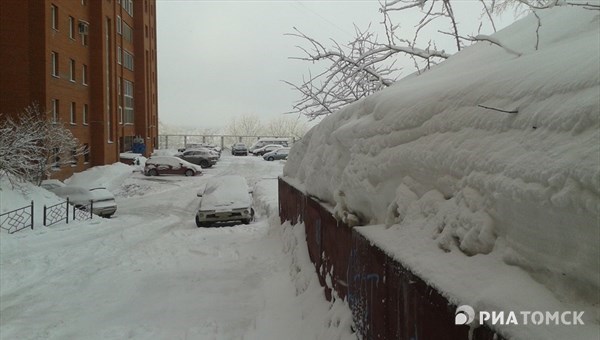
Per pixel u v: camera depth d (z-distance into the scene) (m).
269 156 52.91
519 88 2.33
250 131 98.69
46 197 16.66
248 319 6.39
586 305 1.72
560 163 1.79
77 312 6.96
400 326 2.82
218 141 90.38
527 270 2.02
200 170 37.16
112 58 38.09
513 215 2.09
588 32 3.27
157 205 23.25
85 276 9.12
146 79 50.34
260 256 10.02
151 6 53.97
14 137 16.89
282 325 5.69
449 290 2.19
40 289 8.25
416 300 2.56
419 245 2.83
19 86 26.78
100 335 5.98
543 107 2.06
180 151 56.66
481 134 2.50
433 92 3.32
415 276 2.57
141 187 30.25
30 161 18.94
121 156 41.16
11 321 6.60
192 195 27.00
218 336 5.80
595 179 1.59
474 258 2.34
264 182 27.84
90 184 28.56
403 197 3.32
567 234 1.76
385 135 3.78
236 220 15.58
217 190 16.59
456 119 2.79
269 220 14.33
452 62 5.41
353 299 4.11
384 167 3.69
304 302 6.02
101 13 34.41
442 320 2.23
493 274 2.13
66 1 30.05
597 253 1.62
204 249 11.42
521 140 2.14
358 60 7.32
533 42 3.97
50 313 6.94
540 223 1.90
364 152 4.24
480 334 1.93
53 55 28.72
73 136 29.52
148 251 11.40
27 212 14.73
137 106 49.03
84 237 13.36
